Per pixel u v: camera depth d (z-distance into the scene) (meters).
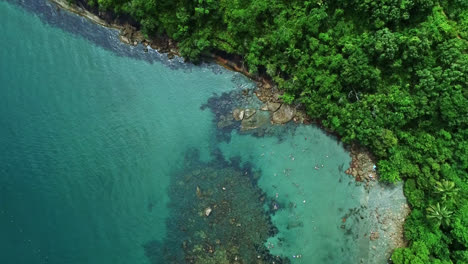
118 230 29.27
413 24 27.16
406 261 26.14
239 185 29.81
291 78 30.34
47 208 29.81
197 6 29.41
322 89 28.77
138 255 28.58
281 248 28.23
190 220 28.95
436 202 26.98
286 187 29.77
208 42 30.78
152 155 31.16
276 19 28.48
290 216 29.00
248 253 28.05
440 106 26.50
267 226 28.69
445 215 25.52
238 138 31.30
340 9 27.56
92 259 28.58
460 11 26.61
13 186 30.36
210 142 31.34
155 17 30.97
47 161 31.03
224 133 31.47
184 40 31.83
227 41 30.73
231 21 29.41
